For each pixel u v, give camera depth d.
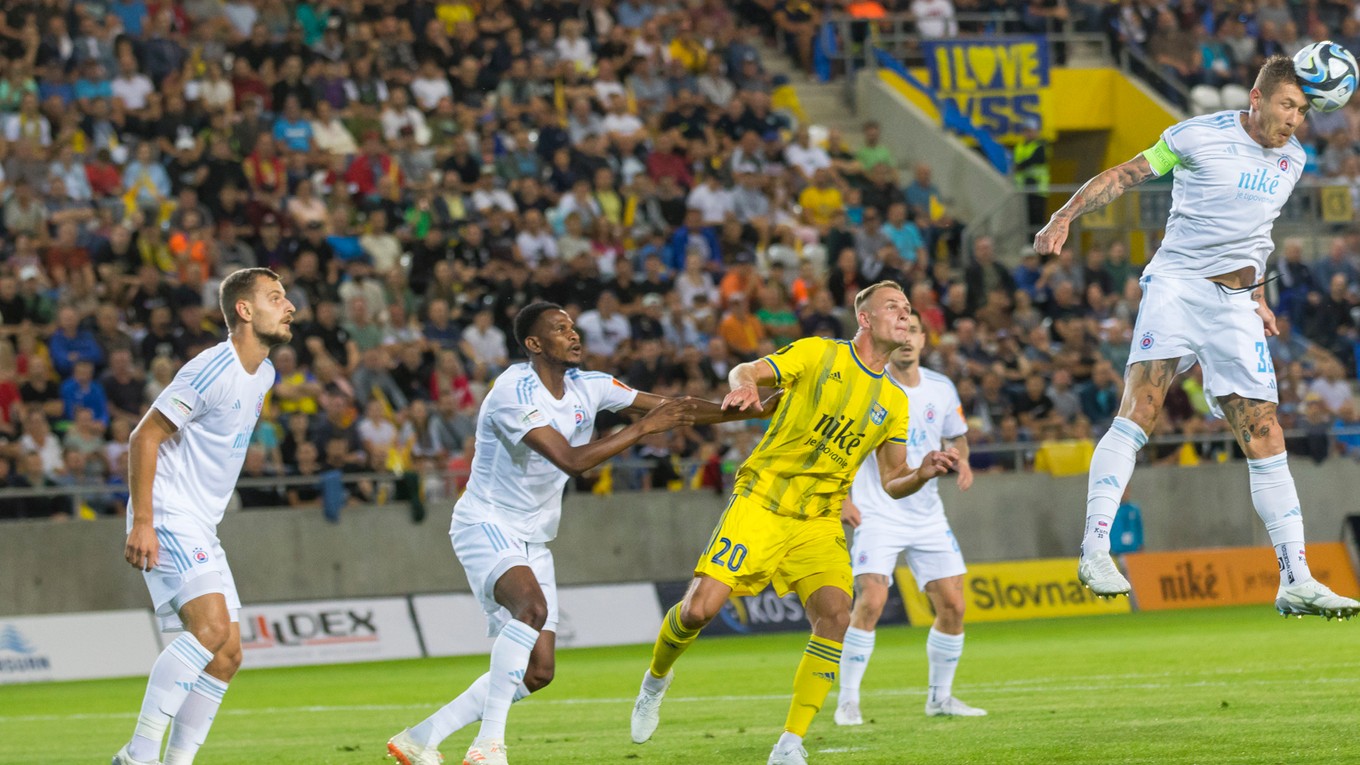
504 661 8.20
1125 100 31.20
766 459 8.35
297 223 22.77
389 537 20.48
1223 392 8.81
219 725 12.59
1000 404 23.28
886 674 14.98
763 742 9.96
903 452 8.66
